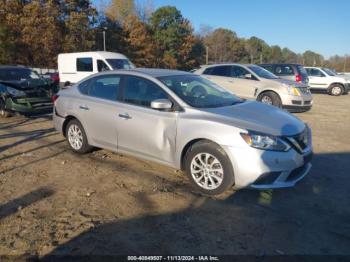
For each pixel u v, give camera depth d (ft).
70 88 21.04
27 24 110.52
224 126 14.15
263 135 13.66
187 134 14.94
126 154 17.92
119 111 17.54
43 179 16.72
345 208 13.83
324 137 26.48
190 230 12.08
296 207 13.87
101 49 168.76
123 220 12.73
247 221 12.71
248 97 37.11
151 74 17.35
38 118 33.27
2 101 33.12
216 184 14.55
